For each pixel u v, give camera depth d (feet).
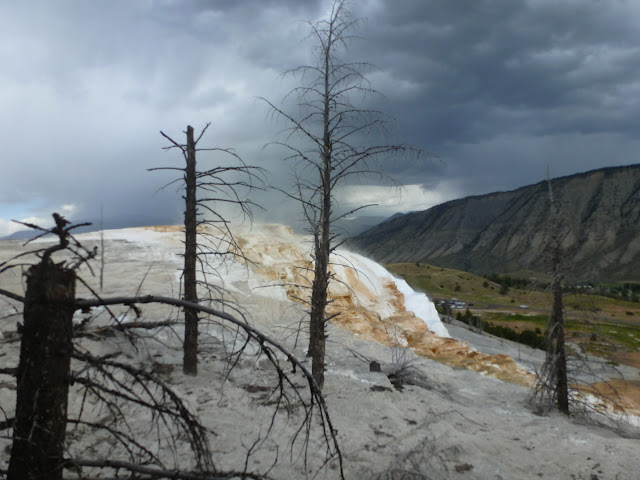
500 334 240.12
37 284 11.75
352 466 28.73
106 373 12.61
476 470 30.22
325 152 39.27
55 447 11.85
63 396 12.11
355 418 37.09
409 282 618.85
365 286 111.75
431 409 43.04
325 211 40.42
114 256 87.66
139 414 31.22
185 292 39.32
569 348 54.70
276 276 91.20
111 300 12.07
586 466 33.47
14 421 12.05
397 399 43.98
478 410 48.93
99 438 27.25
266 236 111.04
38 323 11.71
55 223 11.46
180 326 50.78
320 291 42.06
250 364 46.93
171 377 38.91
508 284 618.44
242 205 37.01
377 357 63.26
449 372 67.51
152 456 13.71
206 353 48.32
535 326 316.19
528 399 57.57
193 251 38.68
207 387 38.06
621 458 35.40
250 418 33.76
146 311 54.19
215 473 13.55
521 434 40.57
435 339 90.27
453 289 588.50
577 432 43.27
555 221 53.57
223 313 12.38
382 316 101.91
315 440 31.76
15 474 11.73
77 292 57.47
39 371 11.70
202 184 36.47
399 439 33.78
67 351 12.02
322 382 42.57
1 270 11.41
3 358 38.47
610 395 68.39
